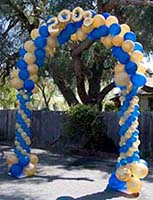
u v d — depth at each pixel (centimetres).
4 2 1430
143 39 1310
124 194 686
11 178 820
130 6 1194
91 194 683
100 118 1262
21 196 666
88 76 1723
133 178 693
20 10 1504
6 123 1677
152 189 737
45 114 1491
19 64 858
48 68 1564
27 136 865
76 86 1809
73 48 1352
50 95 2597
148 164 1042
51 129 1449
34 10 1441
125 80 714
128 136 711
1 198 652
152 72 1839
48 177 841
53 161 1081
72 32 811
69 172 909
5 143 1530
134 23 1262
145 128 1203
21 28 1631
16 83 854
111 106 2120
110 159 1126
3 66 1706
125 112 719
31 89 868
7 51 1644
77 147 1274
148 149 1180
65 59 1521
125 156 708
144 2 1031
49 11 1319
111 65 1703
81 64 1545
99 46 1446
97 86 1756
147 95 2156
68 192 697
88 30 768
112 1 1156
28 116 873
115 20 735
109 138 1265
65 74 1647
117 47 729
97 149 1244
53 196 666
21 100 865
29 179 815
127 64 716
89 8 1308
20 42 1650
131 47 710
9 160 851
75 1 1278
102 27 744
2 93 2598
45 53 852
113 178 720
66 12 804
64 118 1382
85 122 1237
